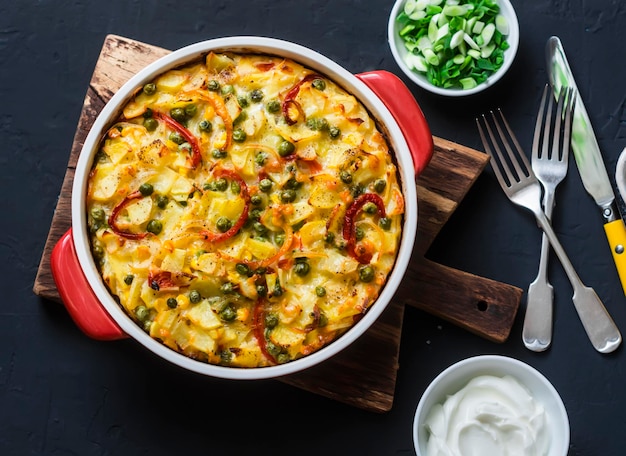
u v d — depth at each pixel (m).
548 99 0.75
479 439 0.69
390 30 0.74
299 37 0.76
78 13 0.76
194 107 0.65
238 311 0.63
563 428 0.68
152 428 0.73
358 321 0.64
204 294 0.63
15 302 0.74
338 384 0.72
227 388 0.74
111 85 0.73
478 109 0.76
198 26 0.77
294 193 0.64
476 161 0.73
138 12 0.76
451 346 0.74
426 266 0.73
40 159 0.75
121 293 0.64
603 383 0.74
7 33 0.76
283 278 0.63
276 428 0.73
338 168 0.64
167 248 0.63
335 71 0.65
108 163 0.64
